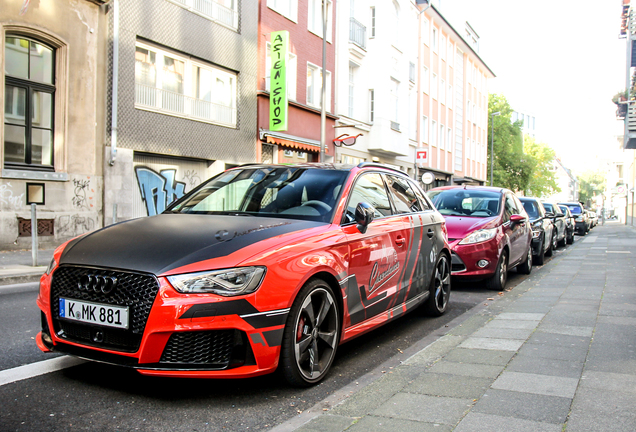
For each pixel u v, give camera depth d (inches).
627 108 1142.3
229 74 701.3
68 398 131.9
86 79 507.8
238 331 126.0
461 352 174.1
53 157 489.4
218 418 123.3
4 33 444.5
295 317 137.6
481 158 2123.5
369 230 179.0
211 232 145.3
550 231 573.0
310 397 138.9
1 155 442.9
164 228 150.3
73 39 494.9
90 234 152.9
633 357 164.4
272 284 130.8
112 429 115.1
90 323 128.9
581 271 417.1
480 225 332.5
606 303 258.2
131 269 126.0
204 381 147.9
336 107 943.7
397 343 201.3
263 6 748.6
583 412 119.7
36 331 197.3
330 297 152.0
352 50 985.5
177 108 620.1
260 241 139.3
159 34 586.2
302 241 146.4
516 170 2333.9
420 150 930.1
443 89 1620.3
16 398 130.6
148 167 590.2
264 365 130.2
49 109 486.9
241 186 191.5
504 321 221.9
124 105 546.9
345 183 182.2
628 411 120.2
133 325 124.3
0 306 245.4
